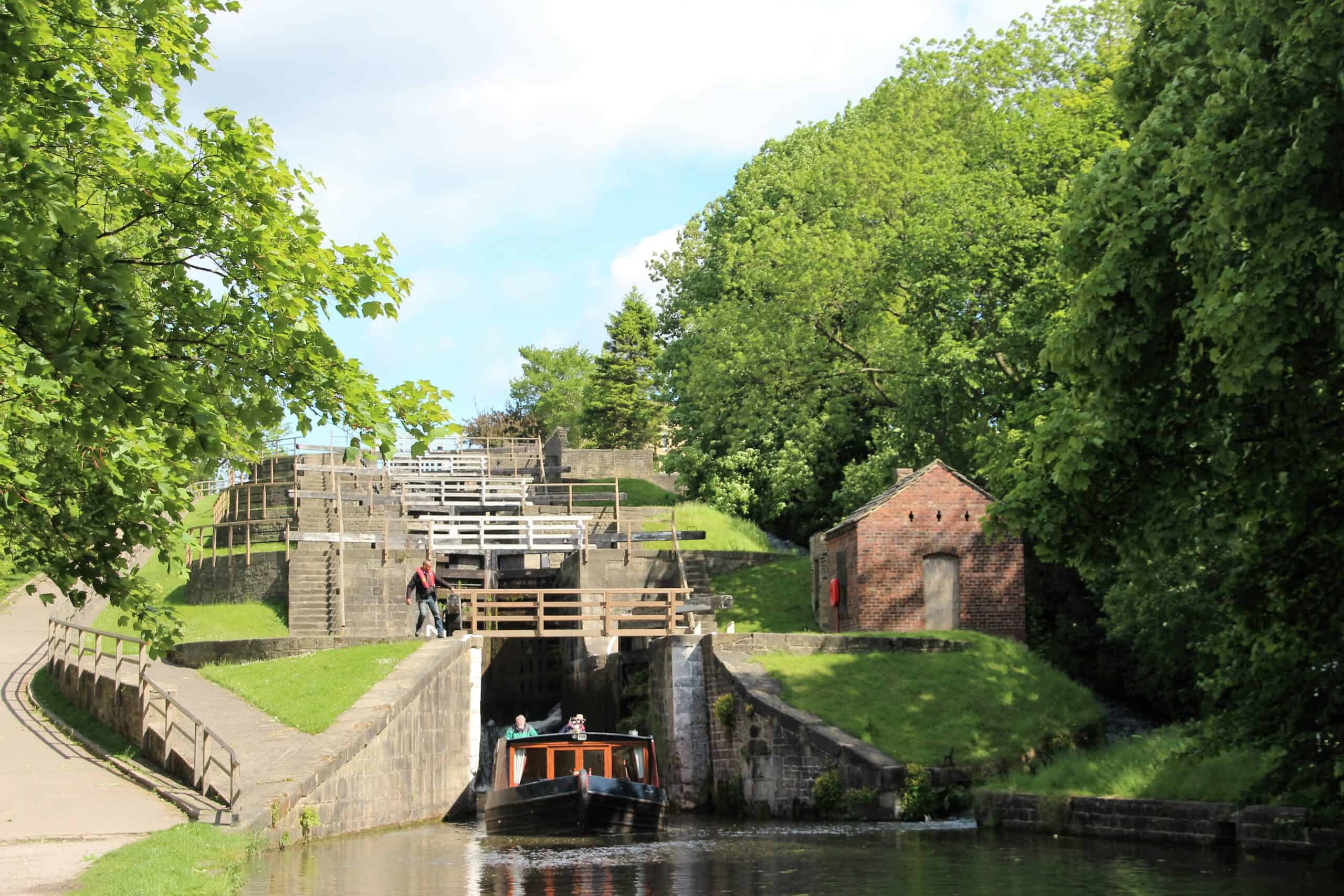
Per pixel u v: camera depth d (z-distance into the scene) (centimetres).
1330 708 1900
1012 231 4081
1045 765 2983
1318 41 1474
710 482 5656
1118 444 1806
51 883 1609
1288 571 1905
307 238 1453
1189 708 3522
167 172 1370
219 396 1390
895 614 3919
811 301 5009
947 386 4175
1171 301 1767
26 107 1271
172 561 1535
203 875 1794
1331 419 1659
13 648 4238
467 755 3428
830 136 6259
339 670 3359
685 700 3488
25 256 1190
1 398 1348
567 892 1841
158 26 1401
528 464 7094
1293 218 1477
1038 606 4194
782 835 2602
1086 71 4403
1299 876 1812
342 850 2395
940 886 1791
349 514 5403
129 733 2941
